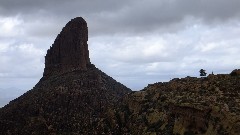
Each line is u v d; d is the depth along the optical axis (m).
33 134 187.62
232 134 114.62
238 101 128.88
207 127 125.62
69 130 188.50
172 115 145.88
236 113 119.25
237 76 154.12
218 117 123.00
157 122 151.00
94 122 188.88
